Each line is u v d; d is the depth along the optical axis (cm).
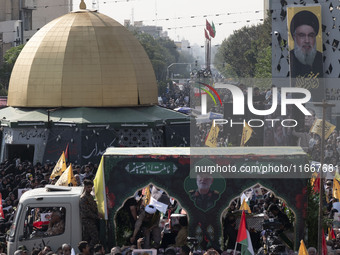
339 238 2088
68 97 5125
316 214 1973
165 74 18362
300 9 4475
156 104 5509
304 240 1964
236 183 1972
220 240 1978
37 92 5169
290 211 2041
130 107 5228
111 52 5238
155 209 2016
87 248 1841
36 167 3978
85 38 5259
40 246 1964
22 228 1967
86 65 5169
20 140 5028
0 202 2567
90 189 1983
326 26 4453
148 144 4997
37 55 5247
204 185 1978
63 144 4922
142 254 1880
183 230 1989
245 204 2227
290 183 1964
